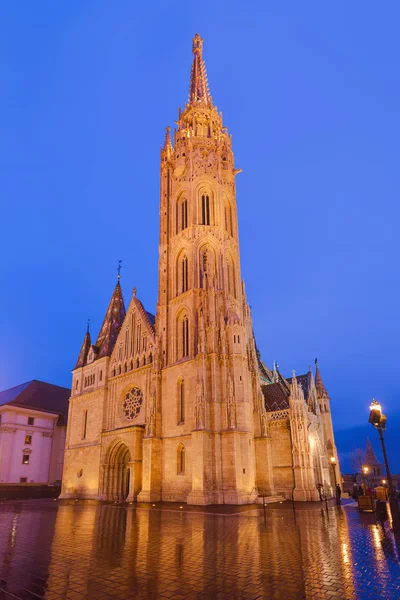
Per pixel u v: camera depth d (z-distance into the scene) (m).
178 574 15.38
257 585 13.91
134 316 73.50
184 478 53.81
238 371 55.25
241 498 48.84
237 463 50.66
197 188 70.50
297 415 60.84
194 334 59.81
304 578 14.73
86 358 82.00
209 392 54.97
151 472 56.22
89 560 17.83
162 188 76.12
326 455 76.12
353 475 98.25
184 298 63.94
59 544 21.77
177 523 30.44
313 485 57.88
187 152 73.69
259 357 87.19
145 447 58.16
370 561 17.22
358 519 32.06
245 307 69.12
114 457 65.44
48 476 93.50
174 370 60.34
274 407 65.81
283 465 61.19
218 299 61.56
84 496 68.38
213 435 52.53
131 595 12.94
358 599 12.41
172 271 68.56
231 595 12.88
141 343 69.69
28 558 18.33
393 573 15.30
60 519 34.25
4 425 89.31
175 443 56.50
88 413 74.62
